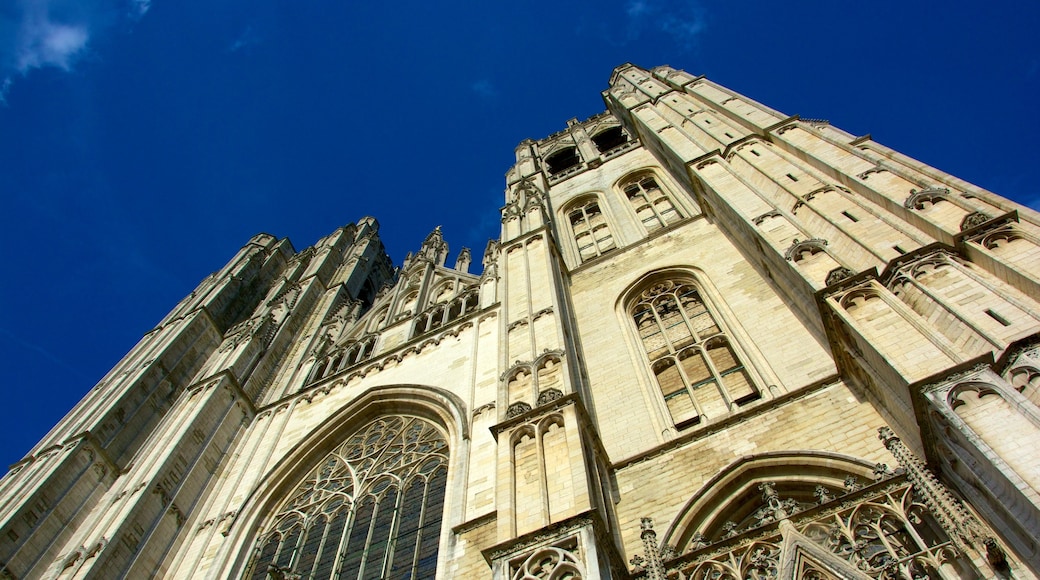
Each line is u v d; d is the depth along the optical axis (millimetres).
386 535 26688
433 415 32406
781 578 15180
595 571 15055
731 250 33125
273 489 32438
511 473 19984
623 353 29594
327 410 36625
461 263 50000
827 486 19391
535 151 65000
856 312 19016
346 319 50250
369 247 70688
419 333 41562
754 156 33062
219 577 27906
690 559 16734
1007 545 13500
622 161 52000
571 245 43781
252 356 43469
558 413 21562
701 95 47000
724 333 28562
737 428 22469
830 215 24625
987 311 16578
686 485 21328
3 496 31703
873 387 19938
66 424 38438
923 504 15164
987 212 19766
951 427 14516
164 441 34281
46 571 29000
